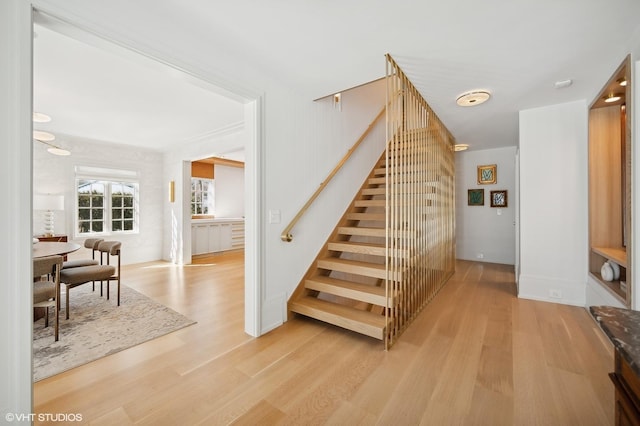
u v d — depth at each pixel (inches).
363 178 163.6
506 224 215.9
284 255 108.7
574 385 68.8
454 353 84.9
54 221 190.4
